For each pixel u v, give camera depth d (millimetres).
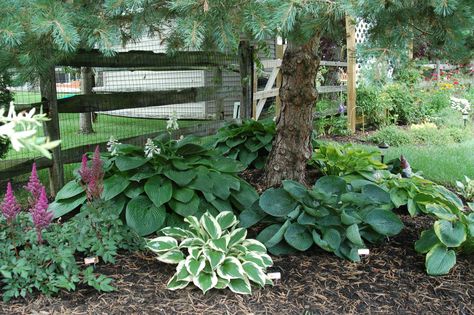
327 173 4301
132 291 2553
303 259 2990
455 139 7961
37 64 2727
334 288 2664
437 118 9320
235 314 2373
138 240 3018
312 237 3043
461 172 5332
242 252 2777
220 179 3492
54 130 4137
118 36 2709
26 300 2398
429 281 2781
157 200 3170
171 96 5285
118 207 3244
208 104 9234
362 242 2945
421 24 2467
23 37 2324
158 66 5094
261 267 2676
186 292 2564
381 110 8969
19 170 4027
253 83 6547
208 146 4941
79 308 2365
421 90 9977
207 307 2424
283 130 3977
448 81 11711
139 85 10008
